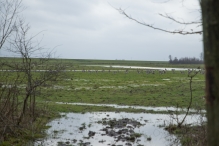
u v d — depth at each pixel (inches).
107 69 3905.0
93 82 1952.5
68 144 519.5
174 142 523.2
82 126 683.4
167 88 1563.7
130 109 949.8
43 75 560.7
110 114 866.1
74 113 869.2
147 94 1326.3
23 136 535.2
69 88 1542.8
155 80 2176.4
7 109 503.8
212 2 85.3
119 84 1851.6
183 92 1362.0
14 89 500.7
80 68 4035.4
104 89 1553.9
